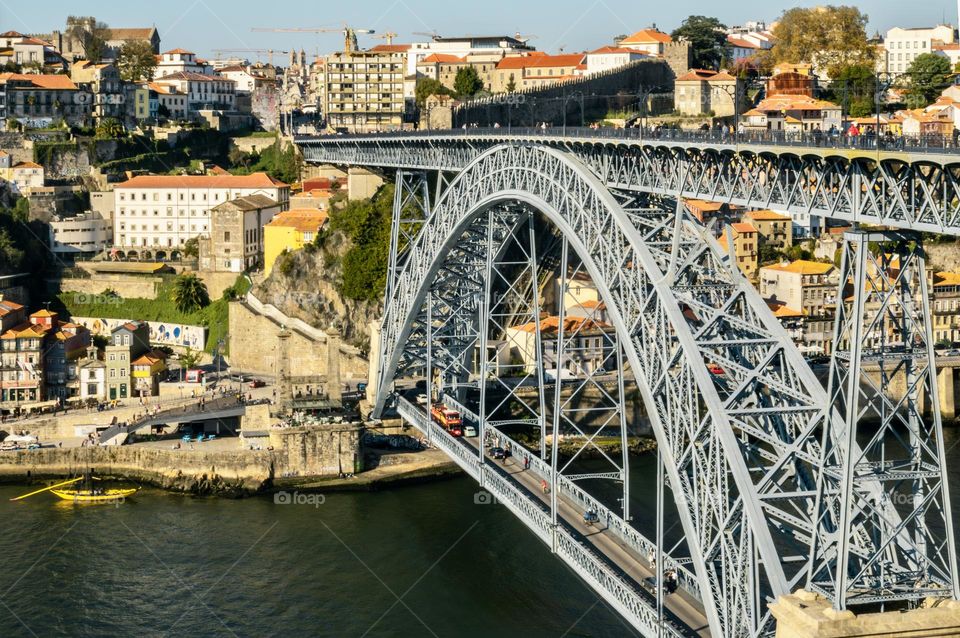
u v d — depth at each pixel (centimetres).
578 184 11794
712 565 9569
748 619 9006
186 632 13175
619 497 16000
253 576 14600
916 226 8619
